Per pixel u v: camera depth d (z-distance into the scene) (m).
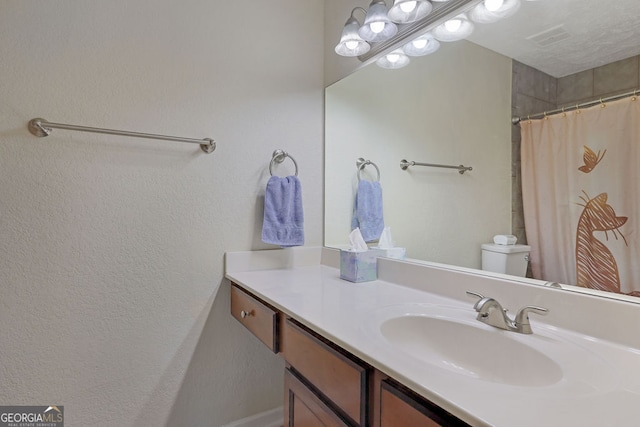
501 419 0.48
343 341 0.77
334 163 1.69
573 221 0.91
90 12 1.24
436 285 1.18
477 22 1.14
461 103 1.20
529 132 1.01
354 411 0.75
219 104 1.48
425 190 1.31
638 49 0.80
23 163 1.15
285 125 1.64
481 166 1.12
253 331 1.25
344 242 1.64
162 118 1.37
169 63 1.38
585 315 0.82
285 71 1.64
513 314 0.96
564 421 0.48
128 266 1.32
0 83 1.12
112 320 1.29
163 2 1.37
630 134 0.81
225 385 1.53
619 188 0.82
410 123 1.37
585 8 0.90
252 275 1.48
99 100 1.26
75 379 1.24
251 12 1.56
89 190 1.25
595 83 0.87
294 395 1.02
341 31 1.64
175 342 1.41
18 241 1.15
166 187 1.38
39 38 1.17
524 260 1.00
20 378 1.16
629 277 0.80
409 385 0.60
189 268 1.43
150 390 1.37
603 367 0.66
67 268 1.22
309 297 1.13
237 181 1.53
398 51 1.42
